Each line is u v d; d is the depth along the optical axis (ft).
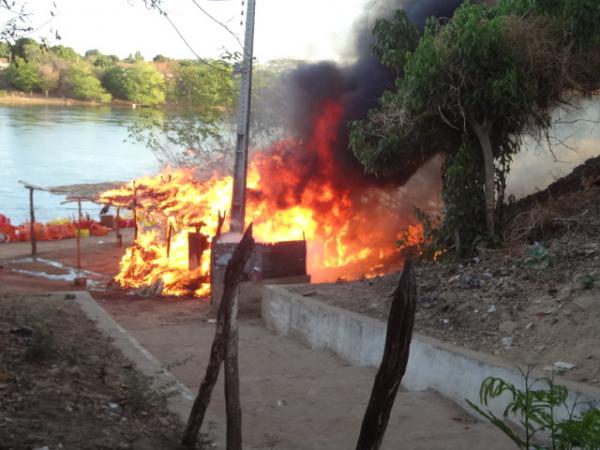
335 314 30.63
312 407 21.40
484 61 31.63
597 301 24.86
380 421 10.38
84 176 154.40
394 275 36.04
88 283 58.59
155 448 15.15
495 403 20.20
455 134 35.50
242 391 23.54
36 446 13.82
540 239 32.68
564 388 14.40
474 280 30.12
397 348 10.29
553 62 33.17
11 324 24.16
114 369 21.38
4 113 237.66
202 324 40.75
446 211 35.27
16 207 125.18
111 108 204.33
